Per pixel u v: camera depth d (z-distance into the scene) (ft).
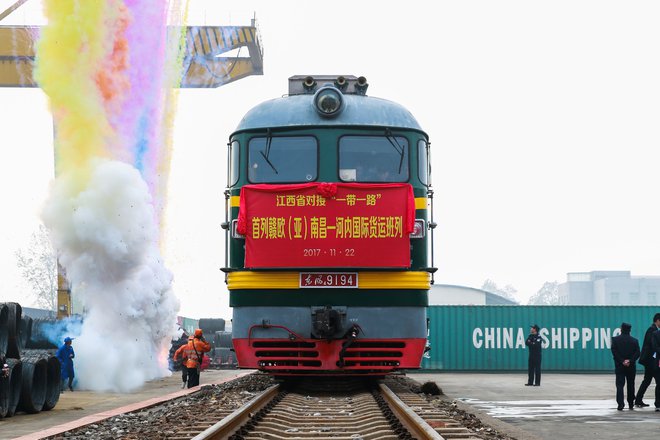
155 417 39.73
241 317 47.24
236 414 32.40
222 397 49.34
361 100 49.55
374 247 46.80
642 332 103.35
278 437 29.86
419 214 47.96
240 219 47.39
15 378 42.24
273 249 46.98
